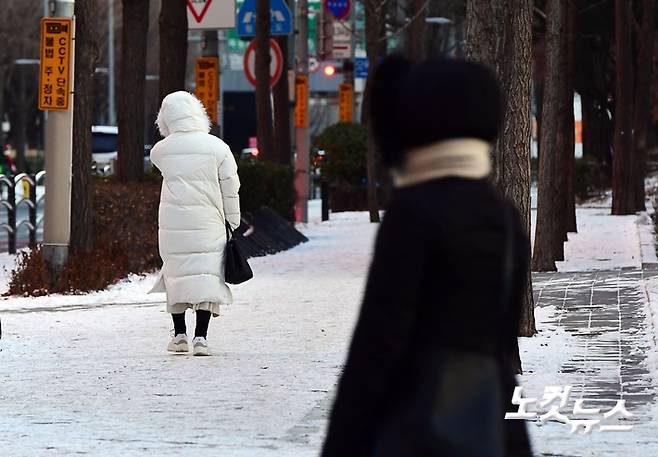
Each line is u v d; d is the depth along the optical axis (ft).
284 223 212.02
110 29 588.50
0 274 169.48
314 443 67.36
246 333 111.04
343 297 136.98
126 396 82.53
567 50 211.00
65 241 143.54
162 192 99.71
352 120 381.60
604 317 114.32
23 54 588.09
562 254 175.01
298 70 276.21
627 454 63.52
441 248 29.27
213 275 98.73
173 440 68.39
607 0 328.70
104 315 124.47
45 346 105.29
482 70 30.35
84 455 64.44
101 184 168.86
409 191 29.86
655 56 345.72
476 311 29.53
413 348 29.58
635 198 287.48
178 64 185.98
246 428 71.77
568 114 214.90
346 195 335.47
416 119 29.99
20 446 66.80
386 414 29.63
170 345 100.78
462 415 29.43
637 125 289.53
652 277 145.28
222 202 99.25
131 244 157.69
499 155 95.61
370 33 281.95
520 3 94.73
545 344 100.32
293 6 282.77
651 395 79.71
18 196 291.58
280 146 285.23
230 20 185.78
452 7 407.03
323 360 96.17
